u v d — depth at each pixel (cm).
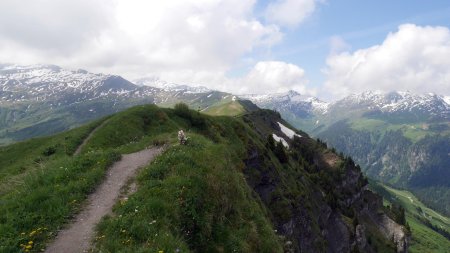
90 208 2055
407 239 15988
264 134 16038
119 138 6397
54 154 5859
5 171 5609
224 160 2825
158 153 2997
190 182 2236
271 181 7638
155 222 1822
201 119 8194
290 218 6950
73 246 1659
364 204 16725
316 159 17338
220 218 2291
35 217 1845
